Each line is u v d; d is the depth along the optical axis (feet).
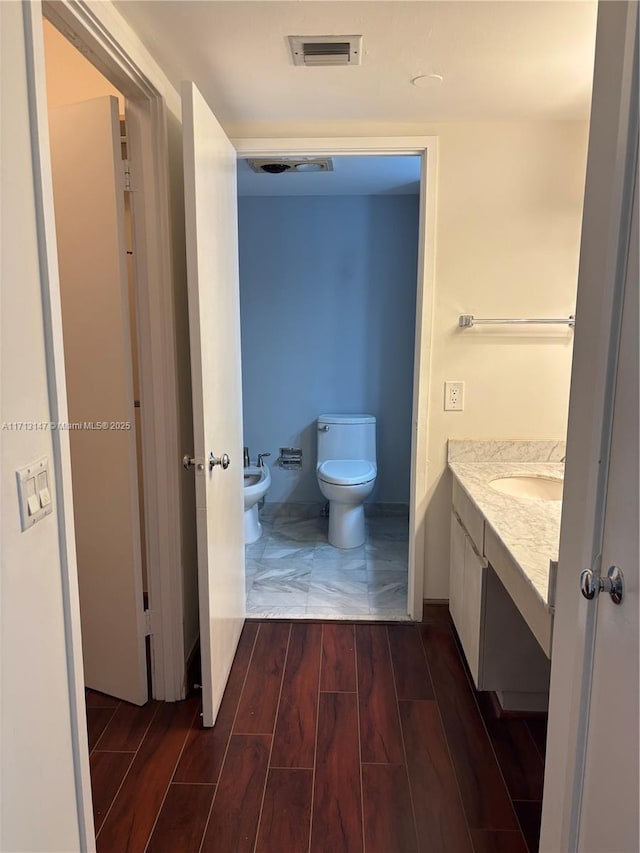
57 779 3.79
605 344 3.20
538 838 5.02
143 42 5.40
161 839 5.00
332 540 11.78
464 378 8.43
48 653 3.65
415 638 8.30
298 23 5.07
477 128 7.80
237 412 7.91
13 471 3.23
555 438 8.55
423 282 8.14
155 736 6.27
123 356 6.18
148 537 6.64
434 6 4.81
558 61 5.87
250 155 7.95
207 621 6.20
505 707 6.59
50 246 3.56
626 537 3.02
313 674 7.41
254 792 5.50
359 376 13.04
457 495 7.99
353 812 5.28
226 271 7.13
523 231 8.04
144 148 5.96
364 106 7.17
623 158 3.01
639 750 2.87
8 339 3.18
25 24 3.29
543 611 4.58
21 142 3.28
